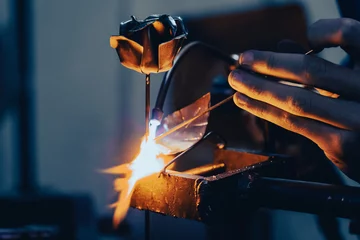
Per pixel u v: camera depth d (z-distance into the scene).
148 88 0.64
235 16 2.16
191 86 1.58
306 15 2.02
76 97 2.78
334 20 0.65
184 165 1.17
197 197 0.58
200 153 1.19
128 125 2.66
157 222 1.99
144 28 0.60
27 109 2.27
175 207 0.61
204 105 0.69
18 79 2.23
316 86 0.64
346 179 1.68
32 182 2.30
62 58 2.77
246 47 2.15
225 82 0.89
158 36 0.60
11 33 2.23
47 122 2.82
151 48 0.60
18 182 2.29
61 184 2.82
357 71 0.63
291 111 0.65
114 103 2.70
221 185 0.59
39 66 2.80
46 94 2.81
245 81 0.65
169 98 1.06
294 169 0.72
